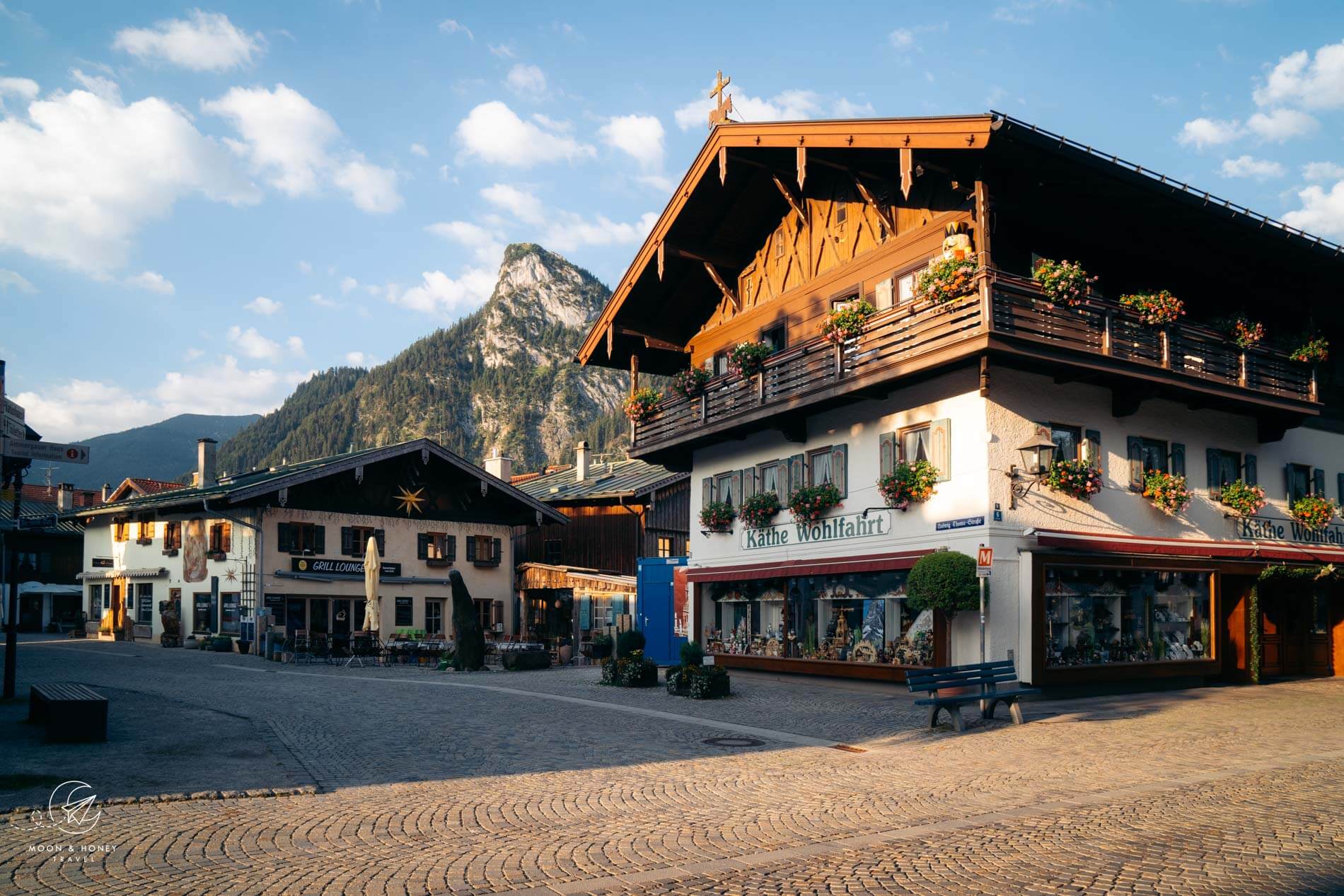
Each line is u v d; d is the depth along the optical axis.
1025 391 18.81
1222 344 21.42
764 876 7.16
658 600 31.14
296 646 31.45
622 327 27.48
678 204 24.19
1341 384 25.42
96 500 62.25
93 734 12.84
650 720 15.95
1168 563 19.94
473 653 27.75
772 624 24.23
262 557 34.66
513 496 40.72
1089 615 19.05
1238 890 6.80
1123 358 18.81
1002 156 17.50
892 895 6.73
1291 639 24.14
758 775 11.19
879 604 20.73
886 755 12.66
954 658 18.81
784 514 23.81
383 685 21.81
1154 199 18.98
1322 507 23.39
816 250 23.50
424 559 39.28
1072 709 16.92
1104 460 19.89
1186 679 20.62
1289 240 20.97
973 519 18.30
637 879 7.07
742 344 23.48
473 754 12.48
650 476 43.28
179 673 24.73
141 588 41.09
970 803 9.66
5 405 17.25
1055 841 8.09
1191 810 9.20
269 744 12.96
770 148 21.45
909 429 20.12
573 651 32.72
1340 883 6.93
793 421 23.05
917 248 20.31
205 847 7.74
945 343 17.98
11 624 17.19
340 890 6.72
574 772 11.34
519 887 6.86
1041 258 19.73
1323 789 10.12
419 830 8.45
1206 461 21.77
